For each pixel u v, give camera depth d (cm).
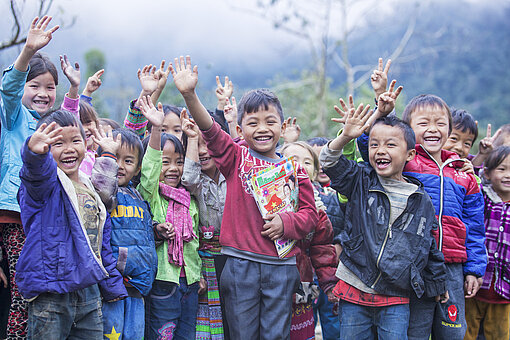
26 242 276
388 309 325
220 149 325
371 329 338
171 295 343
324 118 1438
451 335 354
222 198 366
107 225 311
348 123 329
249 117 332
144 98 355
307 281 373
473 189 383
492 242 414
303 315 371
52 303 276
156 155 345
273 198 322
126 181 343
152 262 329
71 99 373
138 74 400
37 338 275
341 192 351
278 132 335
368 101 1470
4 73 324
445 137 381
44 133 261
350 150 380
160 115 347
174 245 344
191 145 354
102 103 1180
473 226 378
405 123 344
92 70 1409
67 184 289
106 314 310
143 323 326
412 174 368
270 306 315
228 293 320
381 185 340
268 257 318
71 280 277
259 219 323
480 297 412
